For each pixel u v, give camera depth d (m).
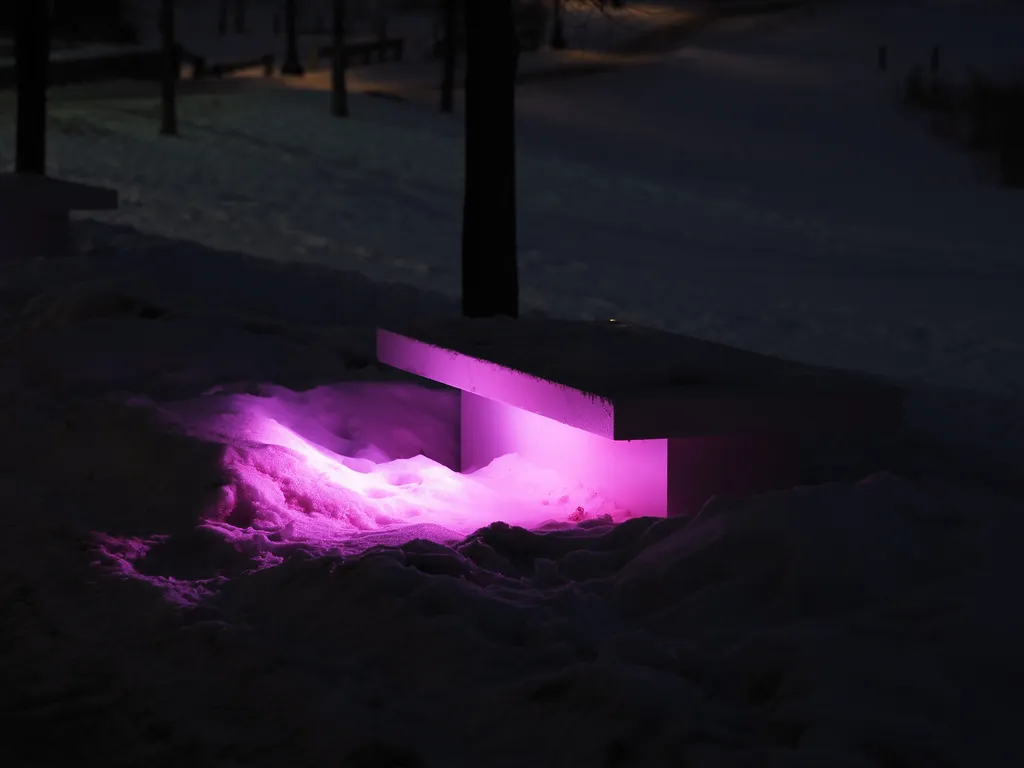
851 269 21.31
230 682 4.06
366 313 12.62
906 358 12.83
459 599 4.46
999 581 4.23
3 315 11.16
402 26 72.31
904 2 70.69
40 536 5.44
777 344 13.41
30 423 7.23
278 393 8.12
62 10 58.09
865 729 3.37
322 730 3.68
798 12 67.81
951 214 31.25
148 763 3.63
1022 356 13.12
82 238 16.05
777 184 35.06
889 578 4.36
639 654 3.96
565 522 5.99
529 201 27.31
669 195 30.53
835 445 8.32
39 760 3.68
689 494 6.09
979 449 8.52
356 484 6.57
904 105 47.22
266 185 25.03
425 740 3.70
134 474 6.27
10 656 4.35
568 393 6.02
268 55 48.88
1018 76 49.62
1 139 28.12
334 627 4.45
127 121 32.00
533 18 55.84
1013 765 3.30
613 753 3.49
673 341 7.24
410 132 36.31
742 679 3.84
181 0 72.56
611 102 46.69
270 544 5.44
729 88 49.75
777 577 4.43
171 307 10.53
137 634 4.48
